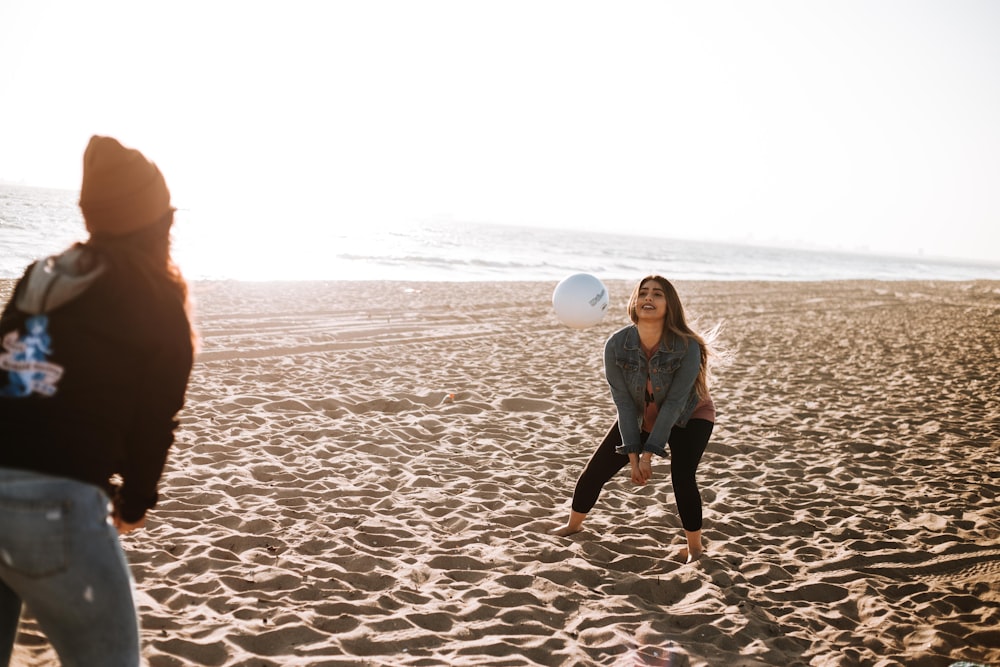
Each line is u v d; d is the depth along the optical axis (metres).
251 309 12.98
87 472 1.56
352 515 4.57
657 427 3.91
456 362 9.95
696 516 4.17
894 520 5.08
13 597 1.73
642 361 3.97
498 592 3.65
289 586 3.57
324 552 4.02
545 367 10.16
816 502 5.38
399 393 7.85
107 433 1.61
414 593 3.60
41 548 1.49
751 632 3.41
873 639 3.40
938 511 5.29
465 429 6.77
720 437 7.08
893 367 11.76
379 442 6.16
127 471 1.74
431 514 4.71
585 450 6.43
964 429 7.82
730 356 4.18
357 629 3.21
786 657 3.21
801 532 4.80
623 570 4.11
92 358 1.60
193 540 3.99
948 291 35.09
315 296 15.66
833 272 68.81
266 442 5.86
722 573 4.00
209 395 7.09
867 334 16.05
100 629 1.59
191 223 52.41
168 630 3.06
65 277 1.65
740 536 4.67
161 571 3.62
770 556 4.38
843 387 9.93
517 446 6.37
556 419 7.41
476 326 13.55
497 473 5.61
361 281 19.84
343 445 5.99
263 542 4.07
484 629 3.30
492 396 8.12
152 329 1.67
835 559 4.35
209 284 15.97
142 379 1.69
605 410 7.90
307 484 5.06
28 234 27.92
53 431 1.53
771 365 11.45
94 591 1.56
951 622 3.62
